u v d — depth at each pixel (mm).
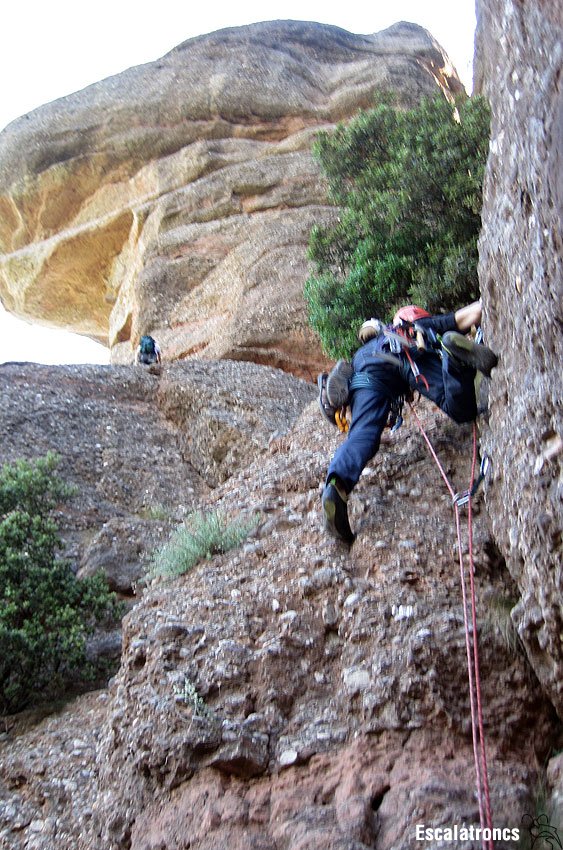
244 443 9867
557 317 3699
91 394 11281
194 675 4621
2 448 9477
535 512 4062
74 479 9469
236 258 18172
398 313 5480
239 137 22203
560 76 3328
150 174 22266
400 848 3705
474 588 4738
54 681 6277
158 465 10133
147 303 18609
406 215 9352
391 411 5273
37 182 23406
